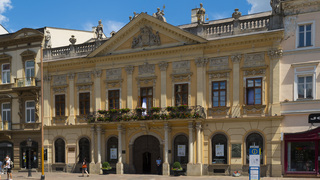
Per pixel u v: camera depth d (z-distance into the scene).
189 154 28.94
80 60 34.41
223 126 28.88
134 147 32.12
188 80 30.23
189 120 28.80
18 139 36.69
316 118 25.81
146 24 31.98
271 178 25.69
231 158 28.34
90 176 29.69
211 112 29.38
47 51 36.50
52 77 36.00
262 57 27.98
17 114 37.00
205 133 29.44
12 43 37.91
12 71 37.62
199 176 28.17
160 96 31.12
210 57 29.69
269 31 27.17
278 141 26.81
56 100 35.66
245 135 28.09
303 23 27.02
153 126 31.20
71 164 34.16
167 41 31.27
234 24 29.08
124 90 32.62
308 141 26.23
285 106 26.91
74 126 34.22
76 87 34.75
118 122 31.28
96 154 32.69
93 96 34.03
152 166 31.39
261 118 27.42
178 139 30.34
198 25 30.42
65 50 35.91
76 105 34.62
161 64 31.25
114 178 27.69
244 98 28.36
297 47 27.03
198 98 29.64
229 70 28.88
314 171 25.86
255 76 28.17
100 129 32.41
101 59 33.53
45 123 35.62
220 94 29.34
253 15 33.34
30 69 37.12
